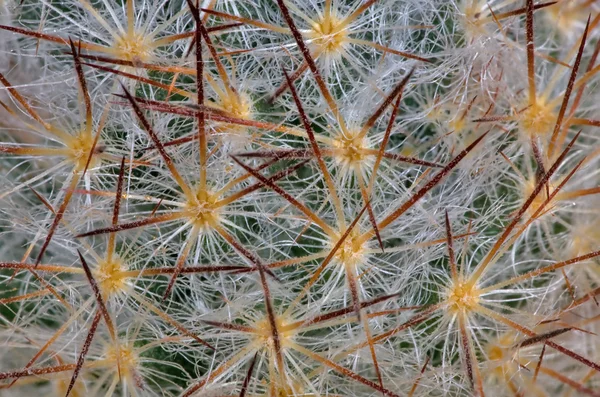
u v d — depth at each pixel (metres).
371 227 0.12
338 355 0.12
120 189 0.12
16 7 0.13
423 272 0.12
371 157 0.12
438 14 0.13
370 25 0.13
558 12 0.13
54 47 0.13
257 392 0.12
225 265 0.12
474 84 0.13
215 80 0.12
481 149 0.13
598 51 0.13
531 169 0.12
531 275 0.12
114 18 0.12
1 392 0.12
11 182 0.13
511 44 0.13
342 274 0.12
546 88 0.13
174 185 0.12
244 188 0.12
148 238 0.12
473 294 0.12
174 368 0.12
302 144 0.12
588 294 0.12
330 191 0.12
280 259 0.12
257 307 0.12
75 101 0.13
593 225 0.13
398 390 0.12
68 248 0.12
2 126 0.13
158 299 0.12
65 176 0.12
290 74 0.12
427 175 0.12
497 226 0.13
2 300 0.12
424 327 0.12
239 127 0.12
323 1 0.13
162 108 0.12
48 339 0.12
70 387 0.12
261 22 0.12
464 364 0.12
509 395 0.13
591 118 0.13
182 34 0.12
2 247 0.13
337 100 0.12
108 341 0.12
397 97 0.12
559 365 0.13
